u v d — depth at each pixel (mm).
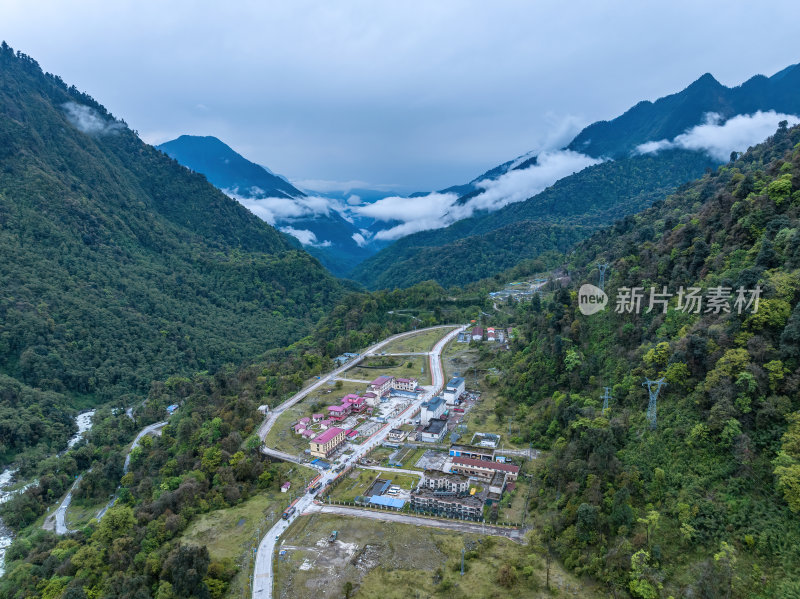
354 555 112125
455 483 133375
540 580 98250
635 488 105438
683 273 146875
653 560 91938
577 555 101188
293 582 105312
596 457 114312
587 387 151250
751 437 97250
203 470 155500
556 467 124312
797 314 102062
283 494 142250
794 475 85312
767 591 80000
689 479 100062
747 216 136875
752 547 85625
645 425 116375
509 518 120000
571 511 108438
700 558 89375
